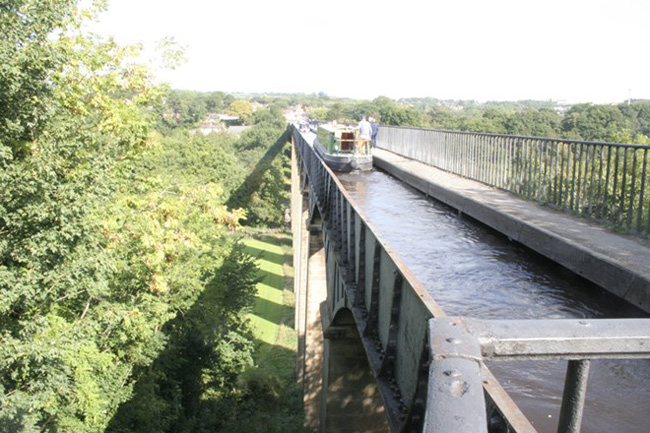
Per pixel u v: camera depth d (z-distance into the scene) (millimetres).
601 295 6605
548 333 1522
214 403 26125
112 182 11828
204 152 75688
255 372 30312
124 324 15875
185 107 158250
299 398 29031
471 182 15930
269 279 55250
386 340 6020
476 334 1536
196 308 24156
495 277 7414
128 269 15398
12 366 10805
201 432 23000
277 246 71688
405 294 5207
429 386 1368
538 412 3746
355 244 9406
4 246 9992
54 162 10523
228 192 75062
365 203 14500
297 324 38844
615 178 9078
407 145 27781
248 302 30406
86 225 10781
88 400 13352
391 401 5270
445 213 12805
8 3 9875
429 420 1231
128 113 15562
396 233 10445
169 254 16875
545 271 7684
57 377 11094
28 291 10062
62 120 11703
